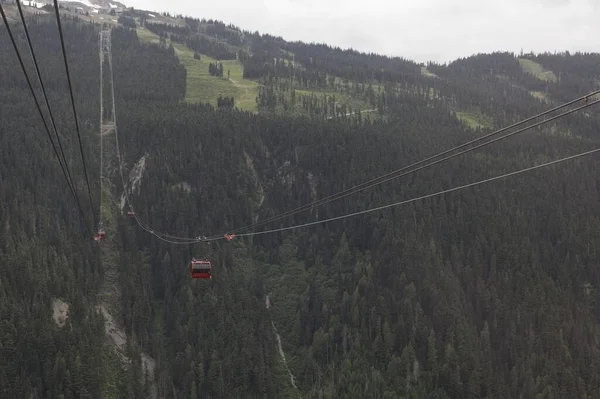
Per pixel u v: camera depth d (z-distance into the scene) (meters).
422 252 182.75
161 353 161.88
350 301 174.88
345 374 154.88
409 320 161.88
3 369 132.62
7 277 153.50
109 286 177.38
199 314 170.75
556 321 168.00
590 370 156.75
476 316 172.50
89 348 144.38
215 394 152.12
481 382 148.75
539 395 144.88
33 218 176.88
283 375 163.75
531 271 185.75
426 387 149.12
